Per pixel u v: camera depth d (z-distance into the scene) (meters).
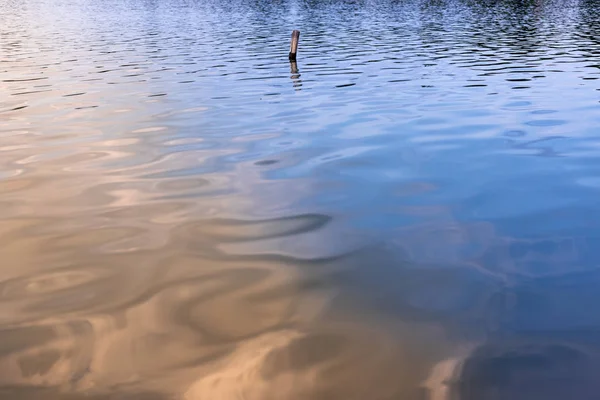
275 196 6.44
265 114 11.11
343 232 5.42
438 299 4.20
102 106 12.01
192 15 41.06
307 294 4.30
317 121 10.40
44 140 9.19
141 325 3.92
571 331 3.77
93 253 5.05
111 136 9.40
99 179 7.14
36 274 4.68
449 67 17.52
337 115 10.93
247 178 7.09
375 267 4.71
